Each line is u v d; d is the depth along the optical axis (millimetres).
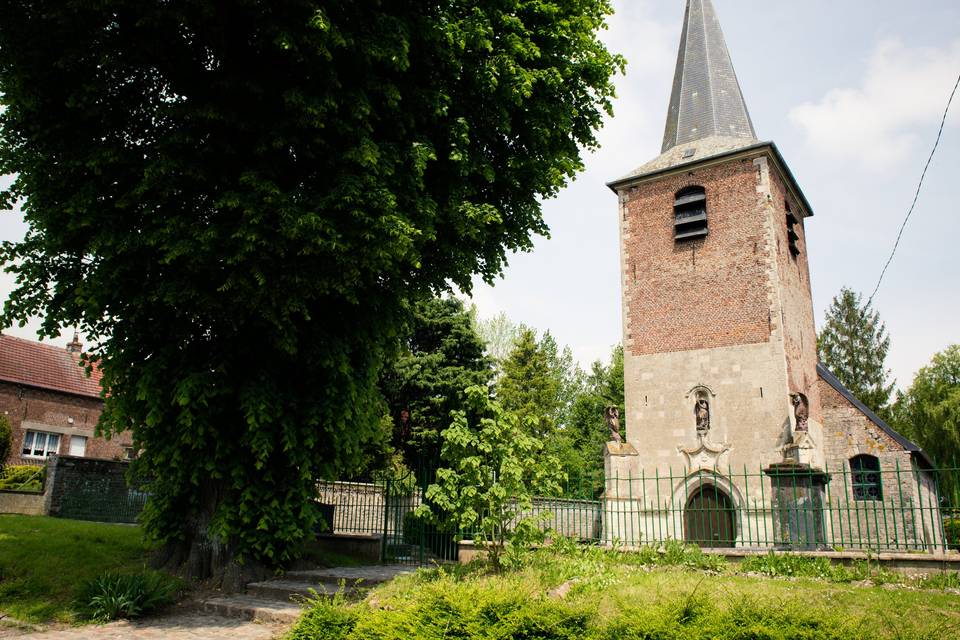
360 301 11117
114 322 10602
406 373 27109
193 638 8211
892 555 9258
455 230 11328
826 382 23328
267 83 9453
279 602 9781
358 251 9172
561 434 44375
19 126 9773
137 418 10781
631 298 23000
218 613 9555
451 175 11023
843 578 9109
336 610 6793
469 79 10758
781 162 22531
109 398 11062
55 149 9680
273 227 8875
